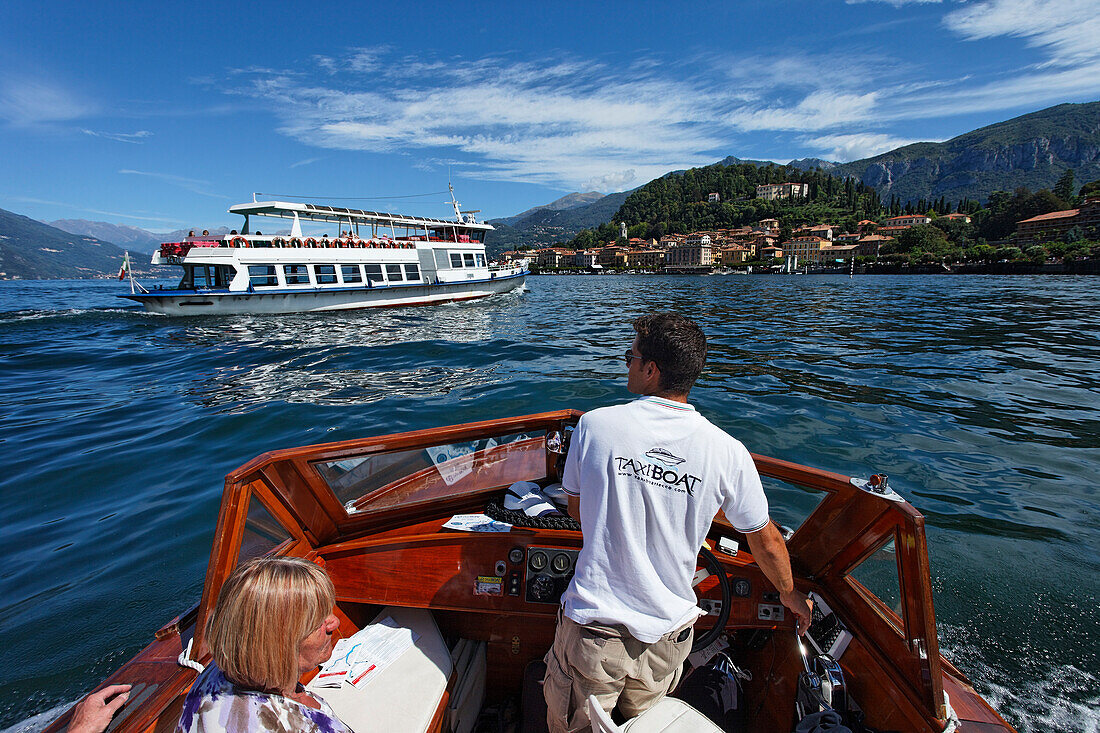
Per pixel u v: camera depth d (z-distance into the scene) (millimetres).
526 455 3059
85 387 11906
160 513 5605
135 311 25828
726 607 2291
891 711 2035
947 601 3912
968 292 44156
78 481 6570
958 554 4566
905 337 18438
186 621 2176
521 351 15109
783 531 2738
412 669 2344
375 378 11805
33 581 4406
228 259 23422
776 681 2482
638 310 29266
